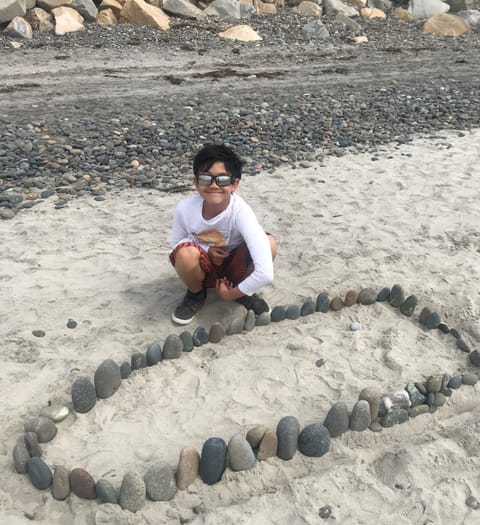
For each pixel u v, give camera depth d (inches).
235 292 75.8
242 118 181.3
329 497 58.9
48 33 289.7
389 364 76.5
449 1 394.0
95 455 62.2
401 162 148.5
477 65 279.3
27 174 134.5
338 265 97.9
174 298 88.9
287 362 76.2
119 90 217.8
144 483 57.1
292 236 108.9
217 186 71.9
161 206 120.8
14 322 82.6
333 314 86.0
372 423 67.5
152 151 151.9
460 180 135.6
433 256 101.0
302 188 131.2
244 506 57.6
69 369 73.7
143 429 65.9
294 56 289.3
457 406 71.4
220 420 67.4
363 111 195.0
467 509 58.1
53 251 102.2
